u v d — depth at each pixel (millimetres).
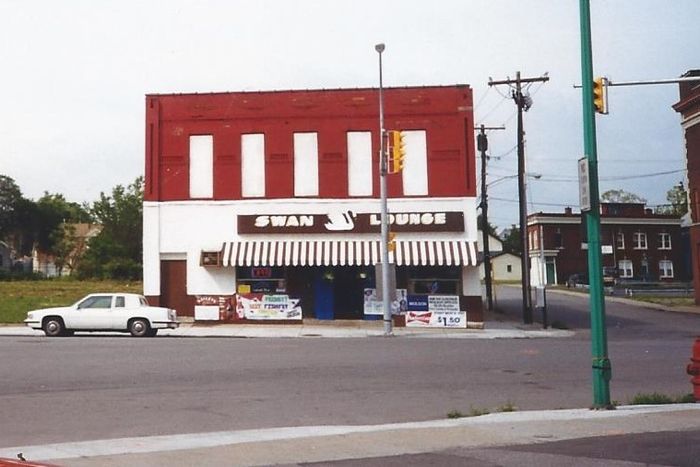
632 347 22109
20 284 56625
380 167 28797
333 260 30688
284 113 32094
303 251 31062
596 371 11117
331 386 14023
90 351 18875
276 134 32031
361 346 21609
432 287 31359
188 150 32062
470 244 31172
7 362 16625
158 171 31984
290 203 31766
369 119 31984
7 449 8594
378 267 27844
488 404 12164
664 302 48469
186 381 14391
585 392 13391
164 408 11656
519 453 8133
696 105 42375
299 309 31156
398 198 31672
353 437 9156
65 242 93438
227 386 13883
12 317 32094
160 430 9984
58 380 14266
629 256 81125
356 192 31766
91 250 74938
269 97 32188
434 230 31359
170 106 32219
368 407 11930
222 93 32156
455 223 31297
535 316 38625
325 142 31953
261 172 31969
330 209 31719
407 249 30953
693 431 9219
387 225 27859
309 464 7664
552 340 25203
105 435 9625
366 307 31953
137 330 25094
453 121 31859
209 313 31328
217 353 18844
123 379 14484
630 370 16453
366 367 16641
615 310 43250
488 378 15164
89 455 8148
